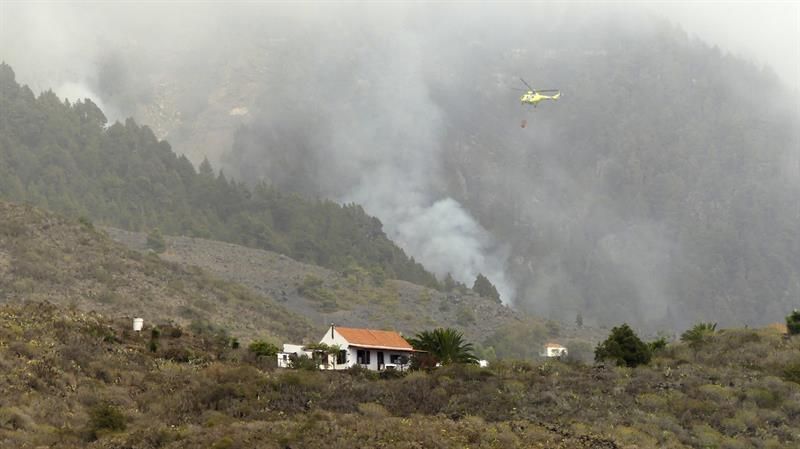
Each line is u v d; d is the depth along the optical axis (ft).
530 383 340.80
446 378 336.29
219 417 289.12
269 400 309.01
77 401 297.94
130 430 274.36
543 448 267.18
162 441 257.96
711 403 320.09
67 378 312.09
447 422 285.23
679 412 314.76
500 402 314.14
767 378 343.46
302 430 263.29
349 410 304.09
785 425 308.40
